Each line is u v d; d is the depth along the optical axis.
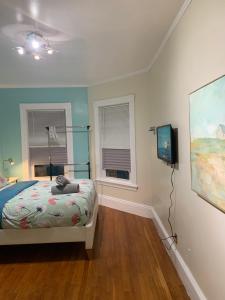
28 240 2.72
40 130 4.96
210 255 1.65
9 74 4.00
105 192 4.79
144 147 4.02
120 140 4.51
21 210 2.69
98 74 4.16
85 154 4.95
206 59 1.61
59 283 2.33
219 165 1.41
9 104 4.83
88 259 2.75
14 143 4.87
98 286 2.26
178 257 2.41
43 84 4.78
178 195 2.42
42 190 3.33
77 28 2.39
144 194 4.09
